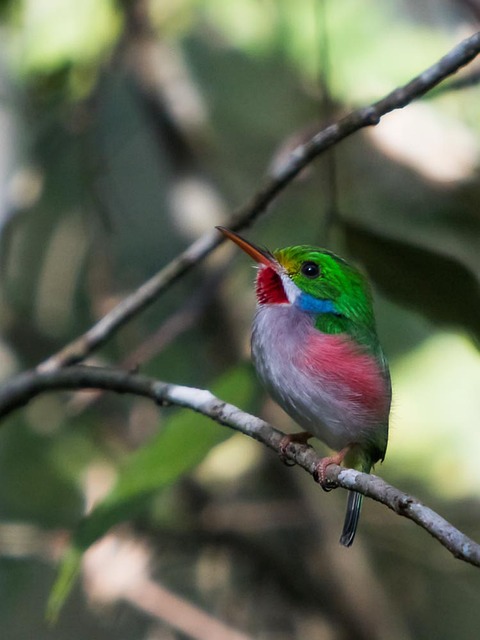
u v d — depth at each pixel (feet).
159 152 37.81
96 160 35.94
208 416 21.66
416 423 38.06
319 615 35.68
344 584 35.76
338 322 22.70
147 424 37.04
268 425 20.90
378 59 37.42
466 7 33.76
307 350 21.90
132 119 38.29
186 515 35.37
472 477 37.24
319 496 36.45
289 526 35.55
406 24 38.32
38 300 37.99
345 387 21.65
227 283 35.99
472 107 33.60
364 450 22.30
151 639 35.14
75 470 37.68
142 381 23.17
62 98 35.94
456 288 24.48
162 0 37.19
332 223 25.52
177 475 24.41
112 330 26.12
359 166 35.55
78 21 35.53
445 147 32.83
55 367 25.75
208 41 39.65
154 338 29.96
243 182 38.83
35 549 34.86
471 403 38.06
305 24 38.47
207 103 39.11
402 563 36.86
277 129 38.96
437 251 24.17
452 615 36.68
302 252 23.50
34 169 35.40
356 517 21.26
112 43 35.78
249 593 35.86
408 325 38.63
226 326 35.94
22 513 37.35
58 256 37.45
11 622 37.52
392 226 34.40
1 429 37.96
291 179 23.98
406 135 32.94
